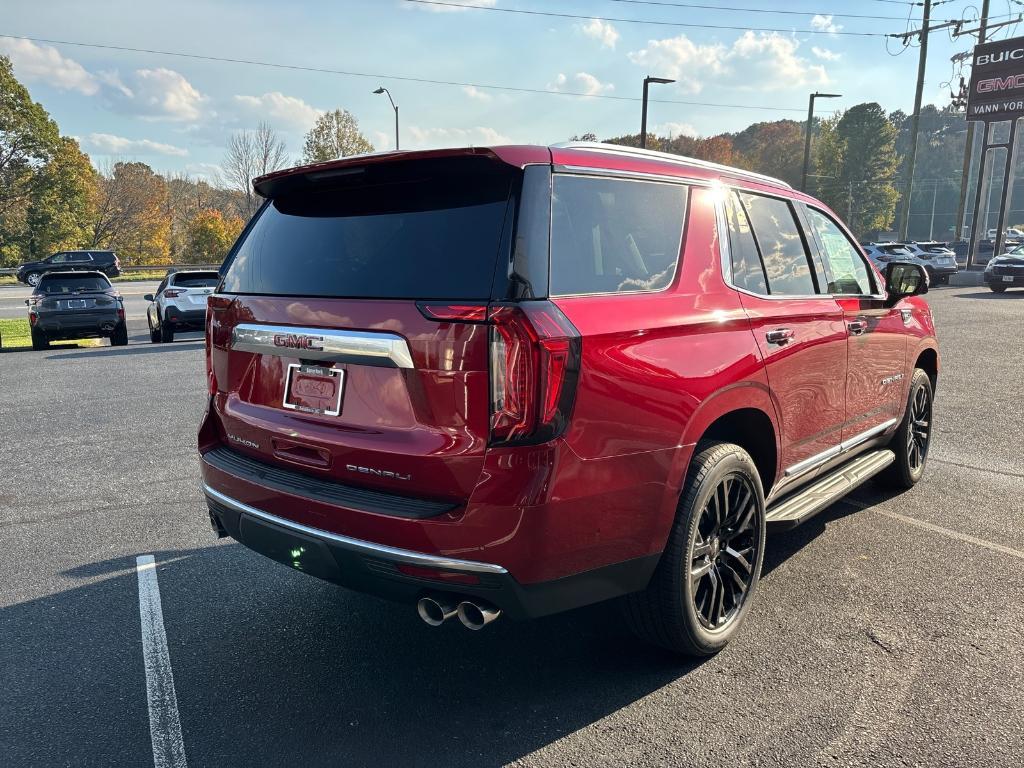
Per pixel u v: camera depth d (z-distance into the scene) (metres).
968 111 33.16
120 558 4.04
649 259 2.71
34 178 57.56
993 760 2.32
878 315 4.14
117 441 6.59
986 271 23.95
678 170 2.99
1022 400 7.89
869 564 3.84
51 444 6.50
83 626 3.29
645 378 2.46
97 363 11.66
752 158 124.38
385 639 3.16
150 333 18.12
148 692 2.77
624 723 2.54
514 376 2.16
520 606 2.30
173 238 85.62
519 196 2.30
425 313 2.25
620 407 2.38
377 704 2.68
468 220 2.36
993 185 137.75
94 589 3.66
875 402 4.23
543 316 2.20
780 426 3.24
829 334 3.58
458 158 2.38
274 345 2.68
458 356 2.19
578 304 2.34
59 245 58.84
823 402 3.60
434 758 2.37
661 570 2.69
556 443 2.21
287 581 3.75
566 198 2.45
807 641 3.07
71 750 2.42
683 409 2.60
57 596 3.58
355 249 2.56
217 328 3.03
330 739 2.47
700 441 2.91
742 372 2.89
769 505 3.47
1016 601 3.41
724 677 2.82
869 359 4.06
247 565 3.95
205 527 4.51
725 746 2.41
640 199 2.76
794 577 3.69
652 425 2.49
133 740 2.48
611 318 2.40
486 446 2.18
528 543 2.21
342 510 2.38
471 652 3.05
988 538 4.18
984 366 10.02
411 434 2.31
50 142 57.44
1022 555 3.94
